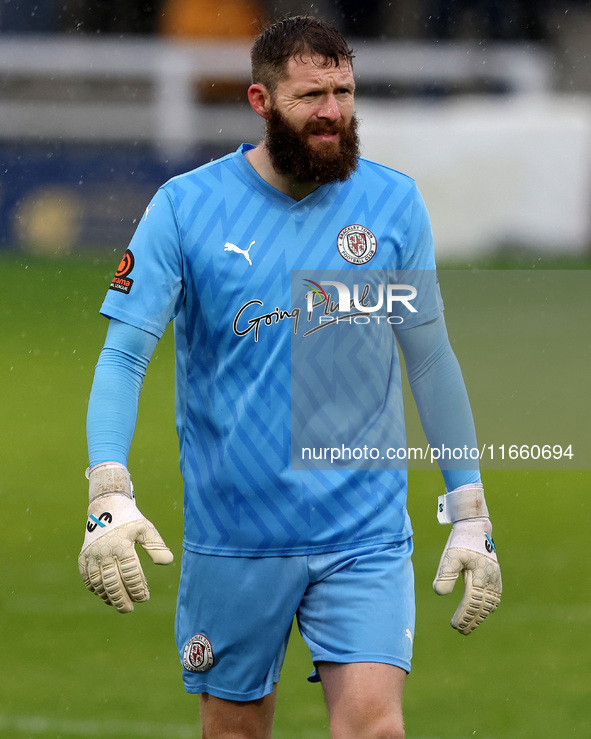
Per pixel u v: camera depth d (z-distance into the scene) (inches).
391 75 4087.1
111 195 3454.7
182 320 477.7
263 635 465.1
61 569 1040.2
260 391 458.6
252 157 474.3
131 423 447.8
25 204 3430.1
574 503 1301.7
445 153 3452.3
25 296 2795.3
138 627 884.0
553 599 952.3
